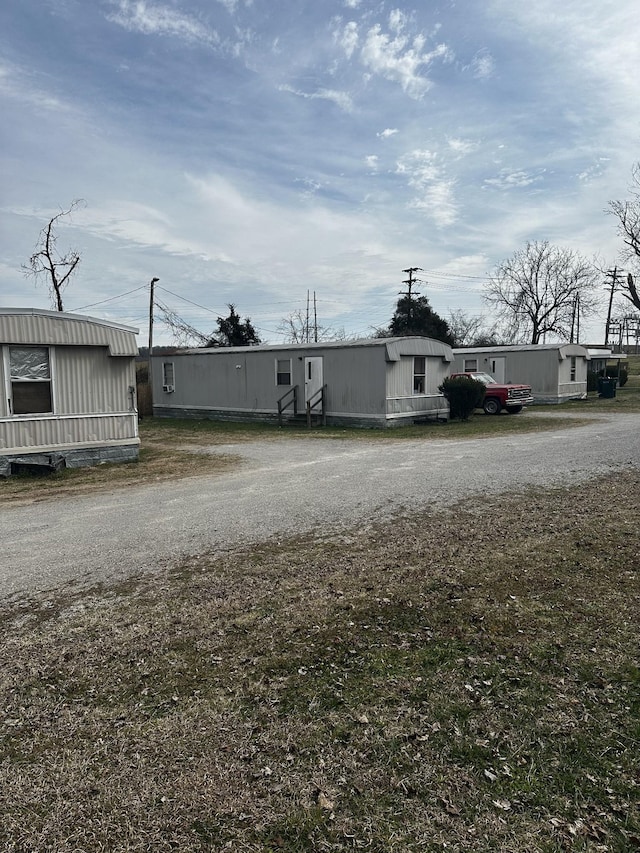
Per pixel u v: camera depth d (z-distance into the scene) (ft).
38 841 7.21
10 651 11.94
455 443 41.55
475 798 7.74
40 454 34.88
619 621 12.44
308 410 56.80
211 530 19.88
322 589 14.53
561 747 8.66
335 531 19.25
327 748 8.80
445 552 16.87
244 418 66.23
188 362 71.36
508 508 21.45
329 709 9.75
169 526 20.67
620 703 9.65
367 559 16.51
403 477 28.12
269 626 12.71
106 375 37.40
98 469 35.60
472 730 9.12
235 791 7.98
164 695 10.30
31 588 15.17
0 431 33.50
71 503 26.04
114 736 9.23
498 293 163.63
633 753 8.48
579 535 17.99
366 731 9.17
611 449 34.96
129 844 7.14
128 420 38.34
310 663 11.20
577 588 14.17
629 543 17.15
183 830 7.34
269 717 9.60
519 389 67.56
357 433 51.08
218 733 9.23
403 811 7.55
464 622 12.63
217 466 35.14
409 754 8.63
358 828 7.30
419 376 59.26
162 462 37.63
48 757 8.78
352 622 12.78
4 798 7.95
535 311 160.15
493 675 10.61
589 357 94.79
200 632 12.53
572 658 11.07
